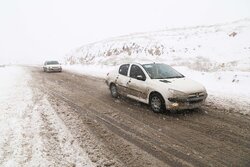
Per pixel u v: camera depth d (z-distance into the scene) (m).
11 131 5.82
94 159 4.46
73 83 14.58
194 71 15.73
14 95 10.23
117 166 4.22
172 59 26.41
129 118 6.95
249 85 10.77
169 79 7.78
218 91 10.49
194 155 4.62
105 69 23.98
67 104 8.73
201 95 7.25
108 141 5.28
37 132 5.78
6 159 4.46
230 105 8.16
